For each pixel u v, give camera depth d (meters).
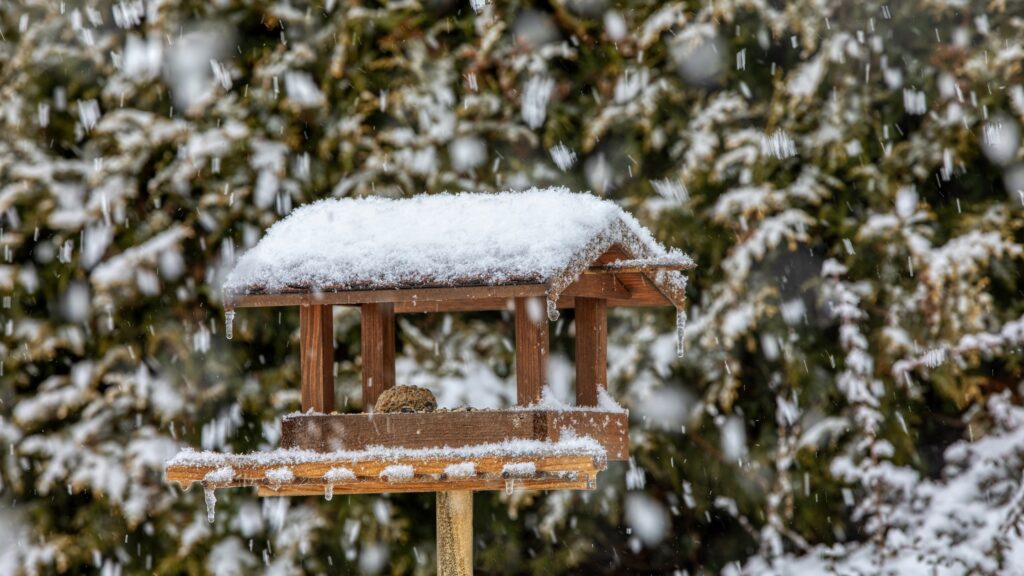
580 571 10.23
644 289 5.93
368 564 9.29
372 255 5.12
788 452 9.14
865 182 9.34
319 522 9.11
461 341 9.37
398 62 9.39
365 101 9.39
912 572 8.54
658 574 10.16
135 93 9.54
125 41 9.69
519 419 5.03
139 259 9.09
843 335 8.65
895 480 8.91
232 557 9.12
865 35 9.31
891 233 9.09
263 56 9.45
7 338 9.41
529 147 9.74
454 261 4.96
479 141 9.36
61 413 9.12
